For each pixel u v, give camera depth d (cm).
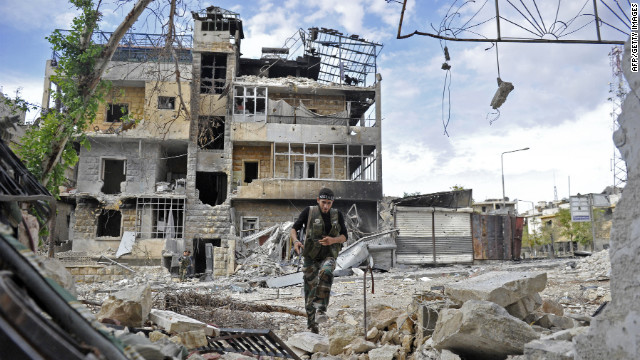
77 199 2502
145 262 2359
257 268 2133
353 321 607
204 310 605
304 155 2666
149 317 396
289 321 646
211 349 369
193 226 2509
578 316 330
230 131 2642
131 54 2531
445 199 2767
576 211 3434
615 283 184
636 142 179
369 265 487
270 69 3231
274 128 2673
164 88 2514
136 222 2452
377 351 387
